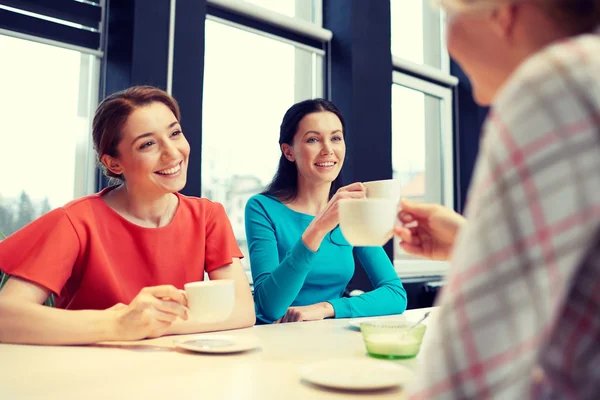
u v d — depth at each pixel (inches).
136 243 56.2
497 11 19.2
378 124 125.3
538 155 14.8
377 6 127.1
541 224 14.5
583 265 16.6
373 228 38.1
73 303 53.5
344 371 30.2
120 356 36.0
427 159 155.8
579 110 14.8
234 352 37.6
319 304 66.9
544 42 18.7
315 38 120.9
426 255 39.8
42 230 50.4
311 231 63.3
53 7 83.0
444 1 20.8
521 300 14.7
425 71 143.5
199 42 93.8
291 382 29.4
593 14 18.0
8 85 82.2
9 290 46.5
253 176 109.7
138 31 86.0
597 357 16.6
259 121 111.4
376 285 76.3
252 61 110.8
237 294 55.4
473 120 154.3
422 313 59.0
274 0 119.5
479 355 14.9
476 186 16.5
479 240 15.4
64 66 87.8
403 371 30.3
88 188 90.0
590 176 14.4
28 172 84.0
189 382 29.0
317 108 78.5
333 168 78.6
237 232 106.7
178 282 57.7
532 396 18.0
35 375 30.4
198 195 92.5
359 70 121.9
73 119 88.8
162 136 55.6
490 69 20.6
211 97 103.1
